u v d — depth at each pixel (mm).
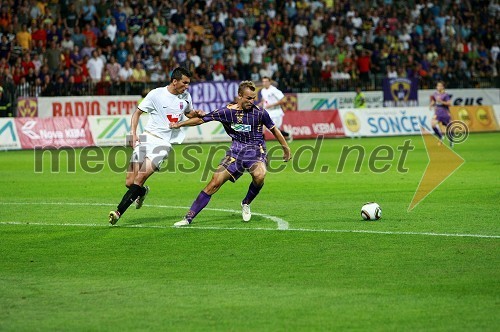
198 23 133750
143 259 35688
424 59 143500
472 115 136250
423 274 32062
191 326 25422
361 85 135000
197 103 119312
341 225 44031
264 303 28000
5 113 110438
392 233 41250
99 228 43906
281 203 53844
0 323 25875
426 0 155375
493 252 36219
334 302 28031
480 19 157125
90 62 119875
